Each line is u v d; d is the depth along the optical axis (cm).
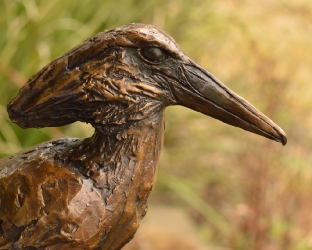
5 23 215
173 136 299
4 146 219
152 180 157
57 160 157
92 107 156
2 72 212
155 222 280
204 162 312
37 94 156
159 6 279
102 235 156
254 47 309
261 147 280
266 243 257
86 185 155
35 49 220
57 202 155
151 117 156
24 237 154
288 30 331
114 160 156
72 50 155
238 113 157
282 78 314
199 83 156
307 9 333
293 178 277
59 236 154
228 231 276
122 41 155
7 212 155
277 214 267
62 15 230
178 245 257
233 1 315
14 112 157
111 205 155
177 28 293
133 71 155
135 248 246
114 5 251
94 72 155
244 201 287
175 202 311
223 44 325
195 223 300
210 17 310
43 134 233
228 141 307
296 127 312
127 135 156
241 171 297
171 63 156
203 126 306
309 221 271
